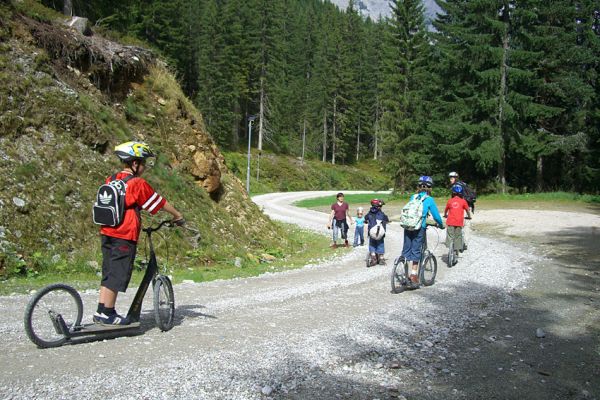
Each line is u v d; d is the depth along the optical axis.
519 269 11.04
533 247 15.03
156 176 13.75
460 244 11.48
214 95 64.06
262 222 17.20
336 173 77.38
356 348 5.21
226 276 10.09
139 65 16.23
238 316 6.32
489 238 17.56
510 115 32.69
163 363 4.35
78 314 5.06
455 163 39.16
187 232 12.50
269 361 4.61
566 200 31.23
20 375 3.88
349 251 15.84
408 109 43.44
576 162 37.19
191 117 17.02
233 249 13.32
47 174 10.79
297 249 16.70
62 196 10.64
